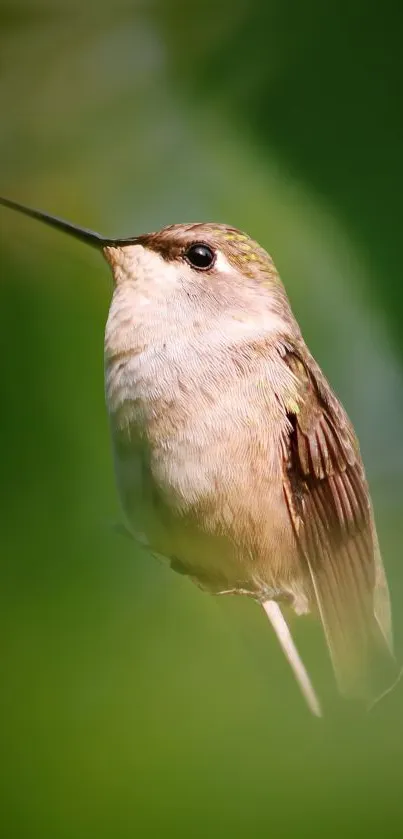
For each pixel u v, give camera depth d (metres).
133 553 1.67
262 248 1.70
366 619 1.69
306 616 1.69
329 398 1.69
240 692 1.66
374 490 1.72
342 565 1.69
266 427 1.69
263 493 1.69
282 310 1.69
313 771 1.65
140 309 1.69
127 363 1.69
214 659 1.66
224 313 1.69
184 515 1.69
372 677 1.69
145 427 1.68
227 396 1.69
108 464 1.68
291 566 1.69
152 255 1.69
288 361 1.69
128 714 1.65
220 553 1.69
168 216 1.71
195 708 1.66
